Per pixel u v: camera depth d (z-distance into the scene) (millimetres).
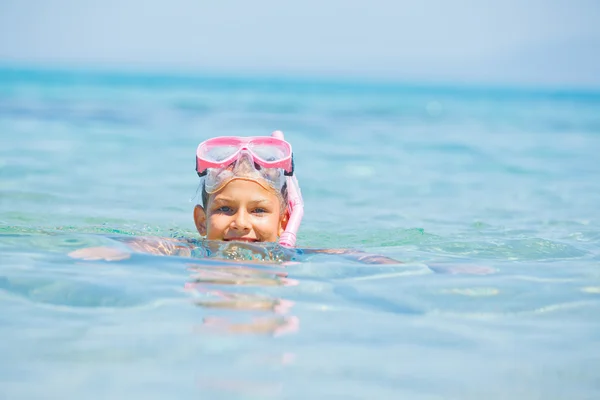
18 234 4203
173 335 2455
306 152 11500
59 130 13508
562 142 14102
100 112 18922
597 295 3180
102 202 6242
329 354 2332
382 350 2398
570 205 6891
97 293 2951
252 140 4285
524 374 2217
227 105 26438
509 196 7496
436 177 8969
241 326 2582
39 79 56781
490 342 2531
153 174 8289
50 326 2535
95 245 3902
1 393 1951
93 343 2361
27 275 3205
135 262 3549
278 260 3768
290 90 53500
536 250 4344
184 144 11914
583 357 2385
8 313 2684
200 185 4402
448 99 46594
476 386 2117
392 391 2053
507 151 12273
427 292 3158
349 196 7355
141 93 35344
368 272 3523
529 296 3139
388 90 72000
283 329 2568
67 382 2037
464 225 5664
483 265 3789
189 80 84688
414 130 16844
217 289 3076
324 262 3746
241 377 2105
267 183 4129
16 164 8445
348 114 23141
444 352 2408
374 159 10750
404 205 6840
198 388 2012
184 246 4000
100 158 9586
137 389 1995
